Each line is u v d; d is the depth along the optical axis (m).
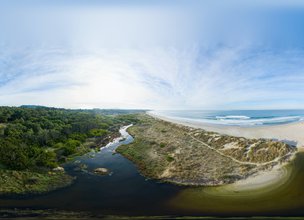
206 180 52.88
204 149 72.50
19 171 55.25
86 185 52.66
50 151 71.88
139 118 179.00
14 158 58.28
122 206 42.59
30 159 61.41
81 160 70.69
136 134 107.44
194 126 114.75
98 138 99.38
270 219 35.25
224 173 55.25
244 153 64.25
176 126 115.50
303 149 64.62
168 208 41.56
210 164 60.94
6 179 51.44
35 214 38.91
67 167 64.25
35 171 57.56
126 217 37.31
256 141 69.25
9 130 81.19
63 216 37.75
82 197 46.66
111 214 39.00
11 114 112.06
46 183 52.69
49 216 37.81
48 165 61.41
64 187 51.53
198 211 40.16
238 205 42.19
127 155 74.38
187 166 60.91
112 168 63.81
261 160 59.72
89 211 40.44
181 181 53.22
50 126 99.75
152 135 101.00
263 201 43.41
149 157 70.56
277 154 60.56
